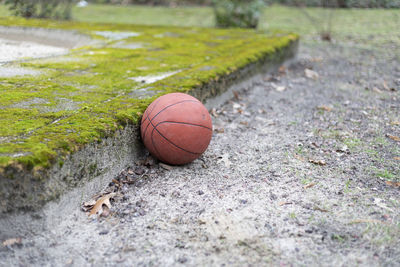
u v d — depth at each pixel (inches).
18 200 49.9
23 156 50.1
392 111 92.7
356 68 132.7
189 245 51.8
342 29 195.5
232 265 49.3
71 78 84.6
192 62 101.7
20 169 49.1
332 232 53.2
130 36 138.3
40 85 78.7
